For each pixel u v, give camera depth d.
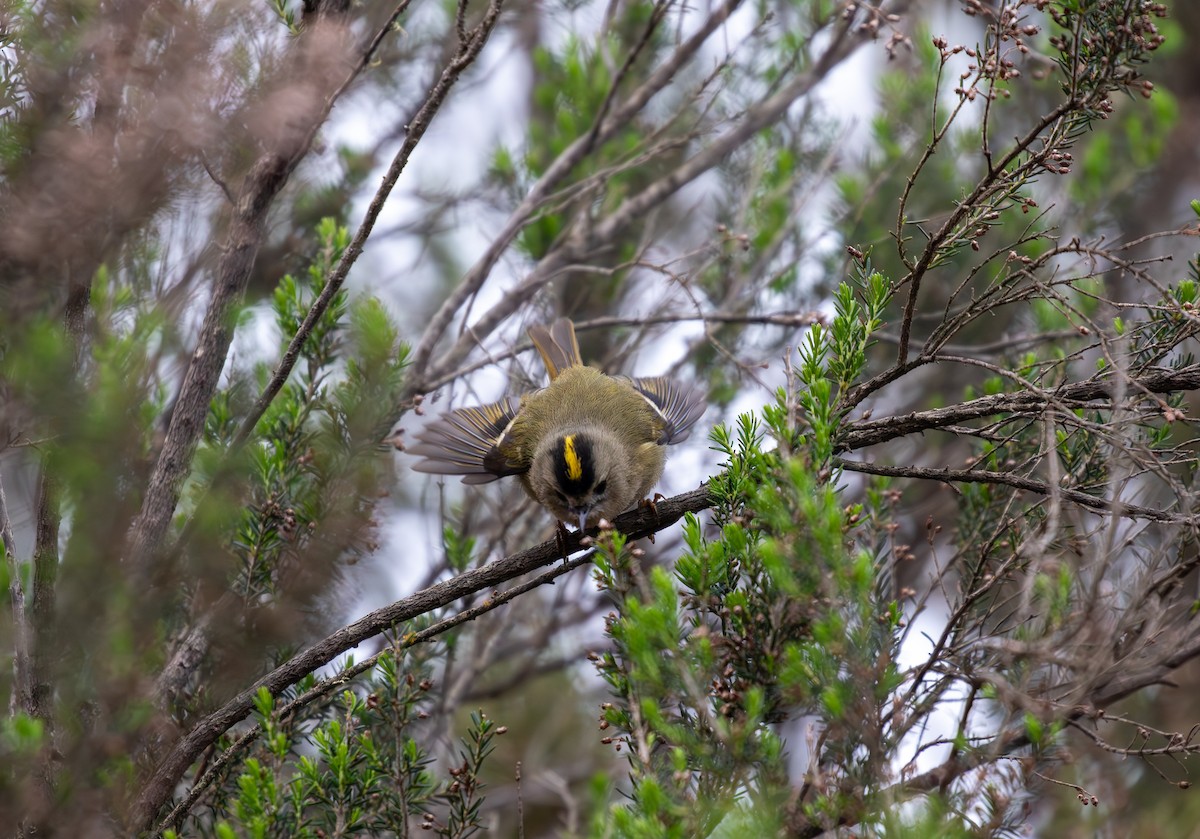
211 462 9.30
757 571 7.59
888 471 8.14
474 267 12.87
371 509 10.17
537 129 15.43
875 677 6.75
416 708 10.66
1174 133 15.88
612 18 14.58
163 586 8.68
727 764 6.69
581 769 14.73
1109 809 9.63
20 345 7.61
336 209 13.66
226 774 8.73
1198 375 7.82
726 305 14.05
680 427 11.71
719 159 14.16
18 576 8.10
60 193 7.82
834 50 14.33
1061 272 11.09
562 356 12.44
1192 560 7.54
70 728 7.94
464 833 8.30
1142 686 8.02
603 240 14.16
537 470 10.70
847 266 13.12
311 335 10.81
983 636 7.69
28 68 8.15
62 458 7.77
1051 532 6.74
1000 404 8.11
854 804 6.52
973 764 6.73
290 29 8.79
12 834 7.46
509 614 13.58
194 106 8.12
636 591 7.81
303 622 9.56
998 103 14.73
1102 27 7.55
